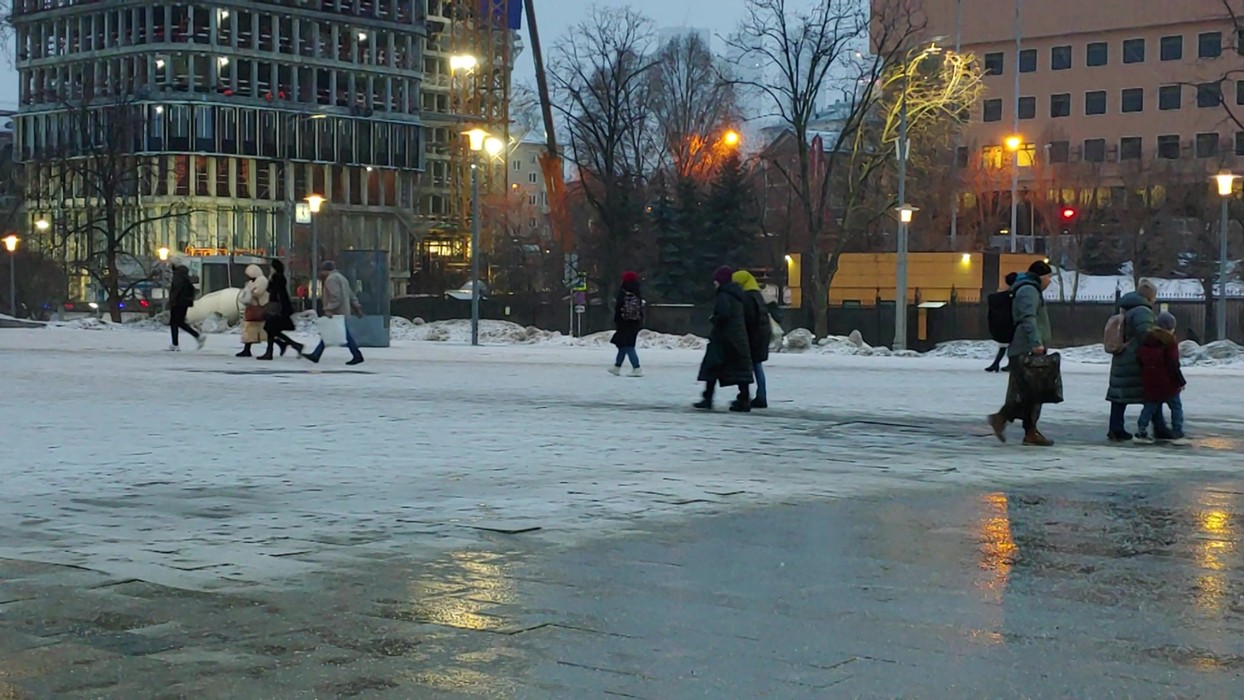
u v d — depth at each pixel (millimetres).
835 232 60750
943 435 15258
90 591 6762
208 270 79750
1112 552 8039
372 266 38125
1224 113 97562
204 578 7102
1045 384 14281
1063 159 102812
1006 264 58906
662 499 10062
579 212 86312
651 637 5820
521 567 7461
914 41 56938
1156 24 100062
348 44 110250
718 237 75938
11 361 28469
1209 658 5473
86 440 13797
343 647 5641
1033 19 104812
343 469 11703
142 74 101938
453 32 130875
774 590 6863
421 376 24719
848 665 5336
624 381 23766
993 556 7875
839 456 13109
